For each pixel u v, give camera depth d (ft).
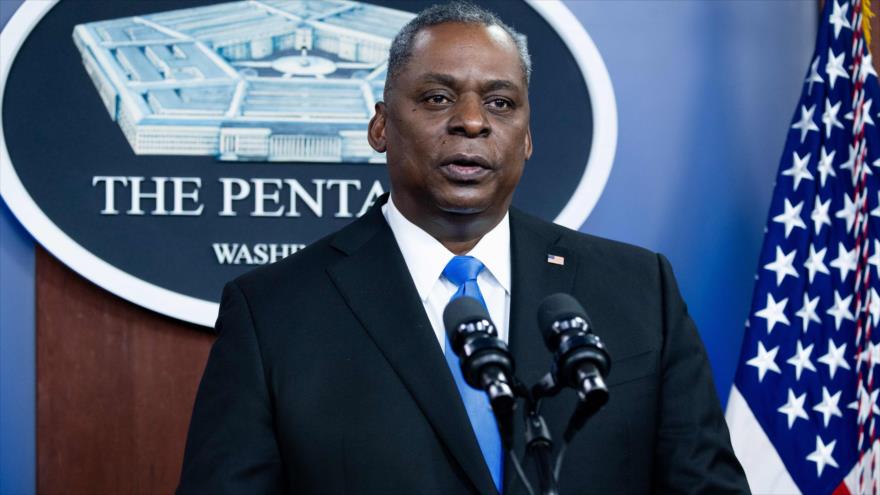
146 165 11.46
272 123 11.59
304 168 11.61
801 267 11.04
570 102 11.66
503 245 7.63
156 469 11.54
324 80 11.65
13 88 11.34
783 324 10.94
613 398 7.07
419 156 7.03
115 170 11.42
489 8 11.72
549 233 7.93
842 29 11.39
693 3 12.12
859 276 10.86
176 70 11.57
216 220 11.49
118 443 11.52
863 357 10.69
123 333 11.55
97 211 11.37
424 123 7.01
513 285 7.46
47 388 11.46
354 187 11.62
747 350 10.96
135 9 11.59
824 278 10.98
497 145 6.97
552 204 11.59
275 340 7.19
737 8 12.11
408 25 7.41
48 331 11.48
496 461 6.86
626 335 7.34
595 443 6.91
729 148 12.11
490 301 7.50
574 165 11.62
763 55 12.17
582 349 5.18
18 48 11.34
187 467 6.98
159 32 11.59
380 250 7.59
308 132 11.60
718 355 12.00
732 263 12.05
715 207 12.07
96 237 11.34
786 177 11.27
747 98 12.14
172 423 11.55
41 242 11.16
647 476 7.09
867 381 10.61
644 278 7.77
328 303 7.35
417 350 7.04
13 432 11.41
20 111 11.34
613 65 12.12
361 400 6.95
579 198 11.44
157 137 11.47
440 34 7.11
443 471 6.73
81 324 11.51
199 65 11.59
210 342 11.61
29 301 11.48
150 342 11.57
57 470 11.44
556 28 11.66
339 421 6.91
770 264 11.07
